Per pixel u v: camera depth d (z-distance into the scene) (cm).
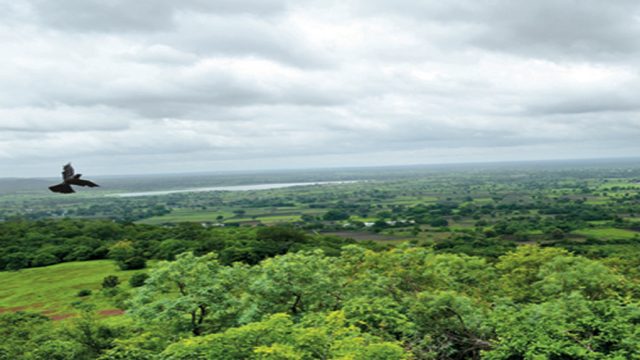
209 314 3972
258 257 10412
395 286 4269
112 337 4416
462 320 3519
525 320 3141
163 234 13575
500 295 4741
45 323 5209
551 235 16238
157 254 11262
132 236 13612
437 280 4453
